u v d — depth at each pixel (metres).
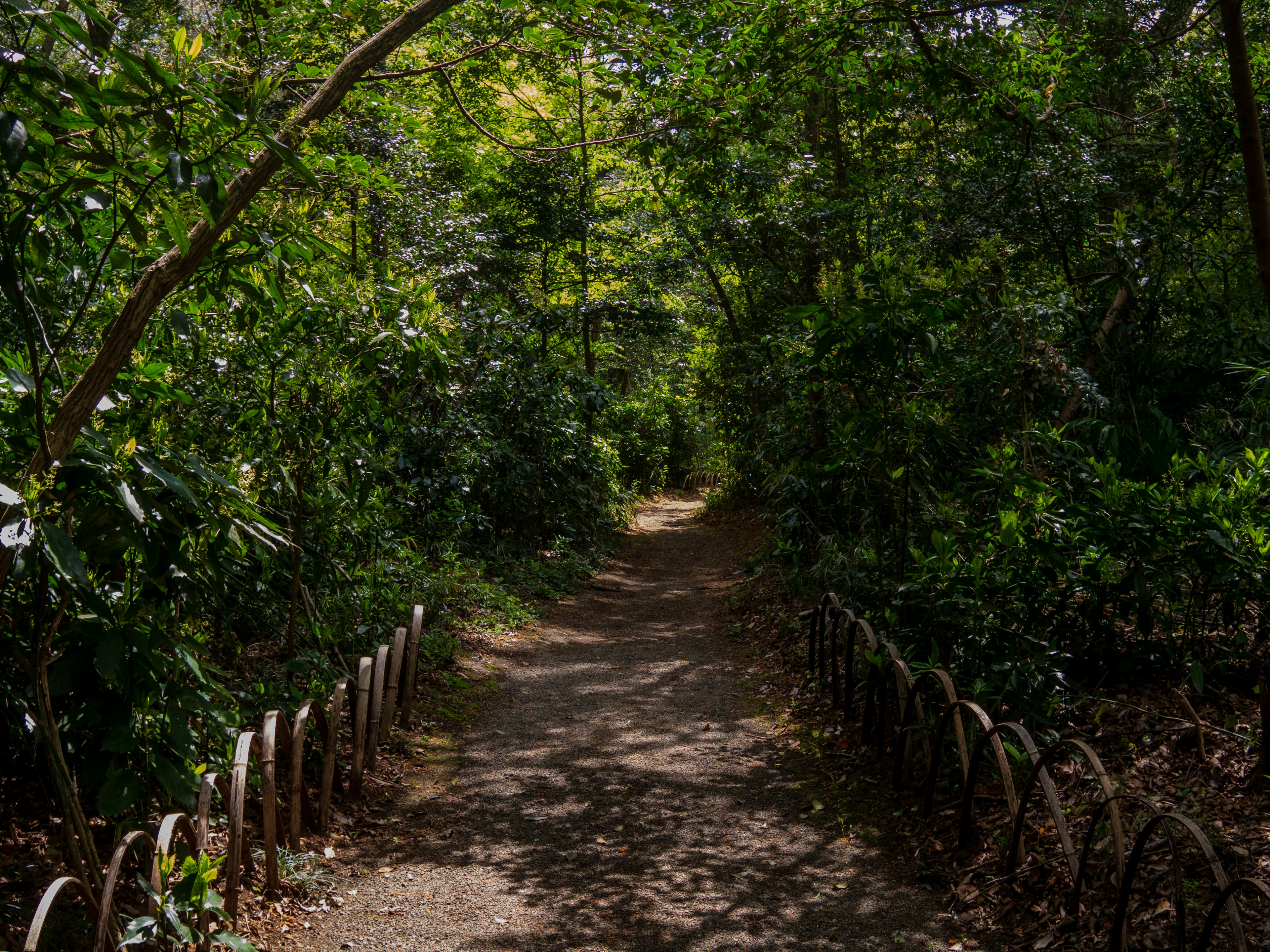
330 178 5.49
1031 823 3.90
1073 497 5.84
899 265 5.70
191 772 3.17
